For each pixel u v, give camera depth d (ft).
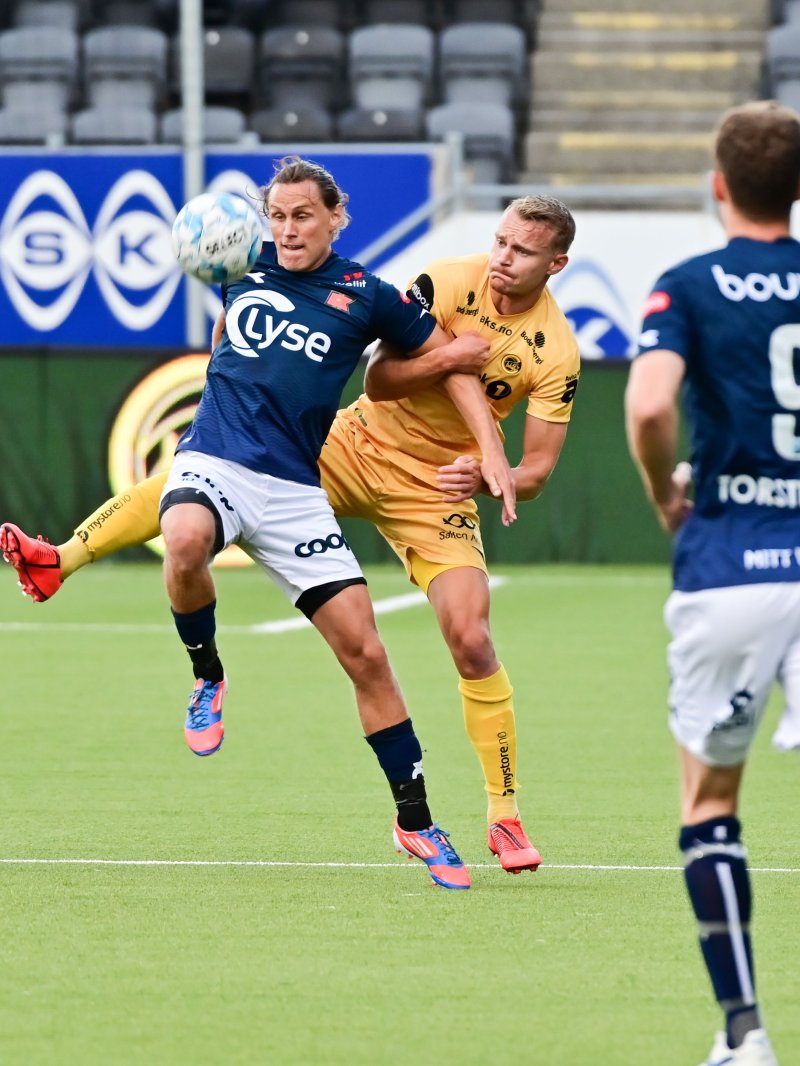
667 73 232.73
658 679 103.40
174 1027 41.09
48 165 171.42
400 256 171.12
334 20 233.14
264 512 55.52
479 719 57.77
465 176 182.19
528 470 60.85
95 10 227.61
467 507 61.21
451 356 57.77
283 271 57.00
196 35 166.50
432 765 78.38
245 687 100.12
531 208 58.54
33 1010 42.34
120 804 69.26
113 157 170.60
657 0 240.32
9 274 172.96
